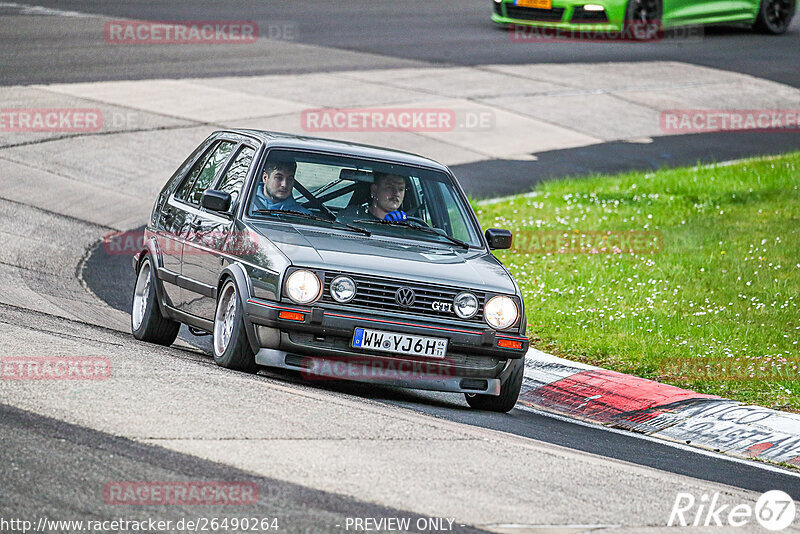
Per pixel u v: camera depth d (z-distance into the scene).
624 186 62.19
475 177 64.69
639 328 38.34
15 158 58.53
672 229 53.06
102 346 28.97
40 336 28.89
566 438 27.14
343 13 111.12
